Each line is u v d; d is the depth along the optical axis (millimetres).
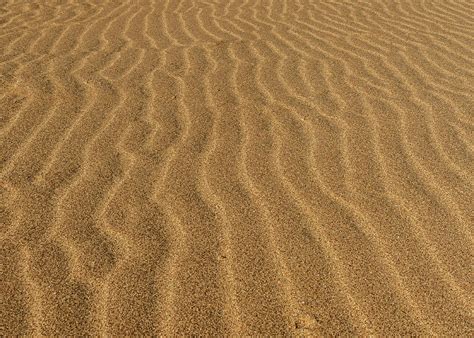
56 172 2936
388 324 1996
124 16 5957
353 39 5285
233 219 2559
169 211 2617
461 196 2744
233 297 2113
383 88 4105
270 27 5641
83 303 2084
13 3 6527
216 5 6469
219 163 3041
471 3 6637
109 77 4234
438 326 1989
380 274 2227
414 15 6148
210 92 3996
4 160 3039
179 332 1966
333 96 3953
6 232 2463
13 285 2166
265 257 2320
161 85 4105
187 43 5078
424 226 2520
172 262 2291
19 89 3980
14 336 1944
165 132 3393
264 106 3779
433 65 4602
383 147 3227
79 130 3391
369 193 2768
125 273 2229
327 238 2436
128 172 2943
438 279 2203
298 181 2869
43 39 5145
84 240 2414
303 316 2029
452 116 3637
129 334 1957
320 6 6508
